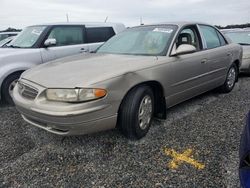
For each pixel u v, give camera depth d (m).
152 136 3.75
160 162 3.10
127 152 3.33
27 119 3.59
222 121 4.26
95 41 6.89
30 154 3.34
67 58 4.31
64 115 3.02
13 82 5.34
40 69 3.80
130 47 4.44
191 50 4.16
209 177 2.79
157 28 4.61
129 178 2.81
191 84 4.52
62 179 2.82
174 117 4.45
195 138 3.68
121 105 3.43
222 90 5.86
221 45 5.54
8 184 2.76
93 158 3.21
